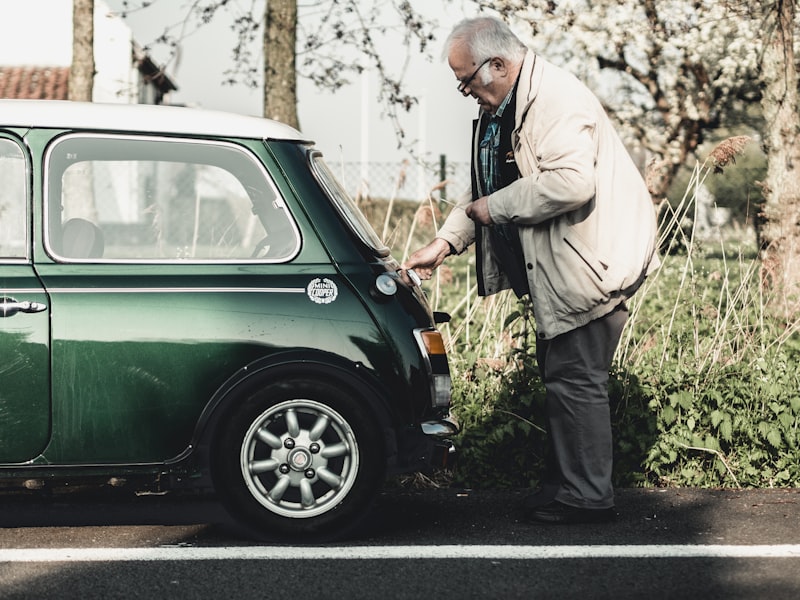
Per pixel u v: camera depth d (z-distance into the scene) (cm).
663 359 769
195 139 541
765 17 1441
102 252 526
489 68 561
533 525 568
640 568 489
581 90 558
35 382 505
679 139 2294
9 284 509
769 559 504
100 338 509
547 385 579
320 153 572
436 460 536
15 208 520
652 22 1916
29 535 533
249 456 521
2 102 536
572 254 557
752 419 691
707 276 895
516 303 795
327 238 535
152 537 532
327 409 524
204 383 514
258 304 520
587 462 571
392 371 526
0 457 505
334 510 526
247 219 542
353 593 450
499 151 576
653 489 660
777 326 900
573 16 1723
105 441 510
